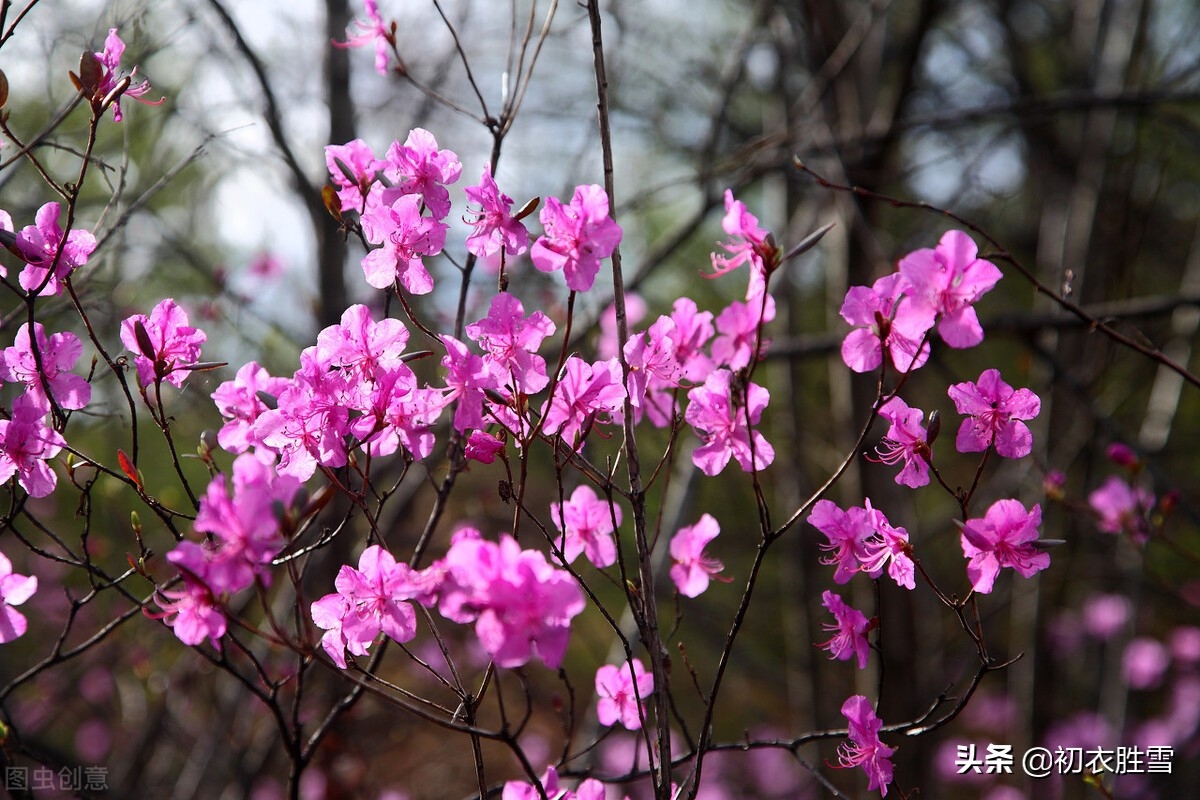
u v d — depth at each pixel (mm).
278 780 5129
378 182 2258
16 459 2188
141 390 2154
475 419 1998
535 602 1578
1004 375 8227
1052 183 6969
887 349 1937
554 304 4844
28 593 2225
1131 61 6082
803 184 5480
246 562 1601
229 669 2143
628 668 2439
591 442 3270
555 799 2094
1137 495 4258
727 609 8797
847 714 2246
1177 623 8289
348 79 4512
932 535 6164
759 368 6602
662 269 8352
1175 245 8055
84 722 5973
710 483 8266
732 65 5719
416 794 6117
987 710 7668
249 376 2264
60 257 2174
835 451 7262
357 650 1999
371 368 2018
